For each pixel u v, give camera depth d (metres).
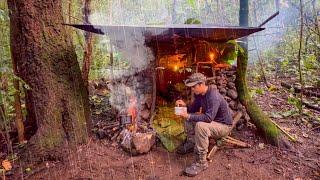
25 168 3.54
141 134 3.83
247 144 3.84
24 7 3.72
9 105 4.59
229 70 4.75
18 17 3.78
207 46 4.48
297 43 7.79
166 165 3.52
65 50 3.98
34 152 3.70
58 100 3.87
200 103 3.69
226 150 3.78
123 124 4.02
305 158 3.61
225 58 4.59
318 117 4.68
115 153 3.75
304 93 5.66
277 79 6.71
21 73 3.93
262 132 4.02
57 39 3.92
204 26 3.70
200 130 3.31
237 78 4.30
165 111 4.60
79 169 3.47
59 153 3.71
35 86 3.82
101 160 3.61
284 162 3.53
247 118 4.38
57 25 3.92
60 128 3.86
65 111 3.90
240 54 4.16
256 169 3.39
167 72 4.81
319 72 6.61
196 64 4.57
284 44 8.30
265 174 3.30
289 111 4.85
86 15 5.62
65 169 3.50
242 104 4.27
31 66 3.81
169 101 4.84
